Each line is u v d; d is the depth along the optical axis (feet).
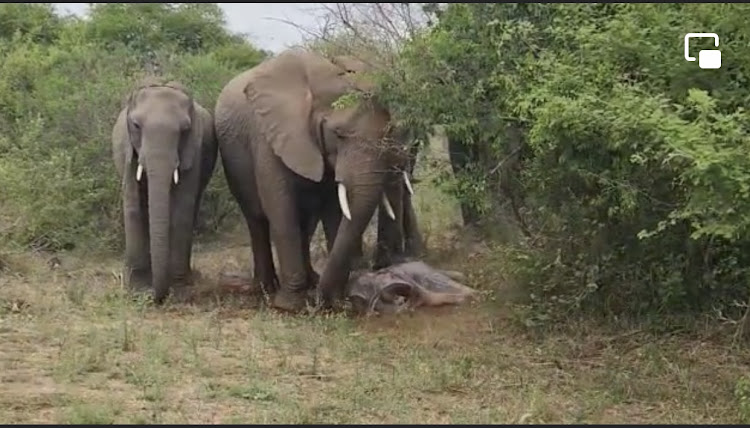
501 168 40.63
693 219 29.40
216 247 66.23
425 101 39.60
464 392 30.99
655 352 35.47
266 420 27.04
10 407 27.71
